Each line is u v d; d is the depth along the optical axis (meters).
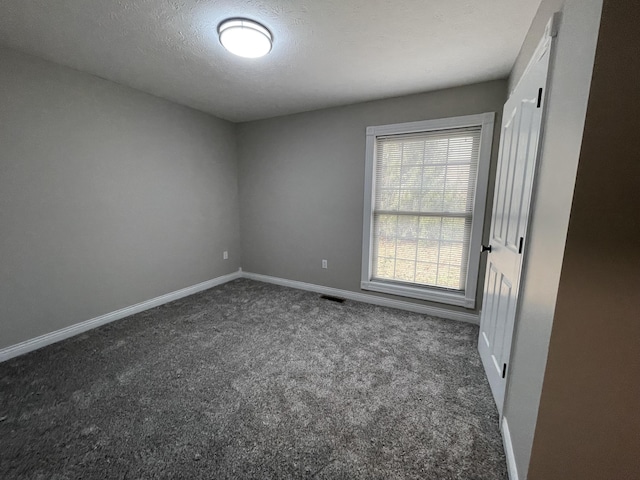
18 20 1.65
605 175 0.77
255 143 3.84
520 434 1.13
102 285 2.64
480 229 2.62
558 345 0.88
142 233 2.94
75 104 2.34
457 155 2.68
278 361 2.09
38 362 2.05
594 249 0.81
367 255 3.22
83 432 1.44
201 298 3.40
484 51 1.96
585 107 0.78
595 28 0.75
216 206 3.79
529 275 1.20
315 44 1.88
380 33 1.75
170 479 1.21
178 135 3.21
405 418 1.55
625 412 0.84
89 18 1.62
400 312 3.01
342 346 2.30
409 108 2.80
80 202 2.43
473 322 2.75
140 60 2.14
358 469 1.26
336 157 3.27
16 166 2.06
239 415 1.57
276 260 3.94
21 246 2.12
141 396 1.71
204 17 1.61
